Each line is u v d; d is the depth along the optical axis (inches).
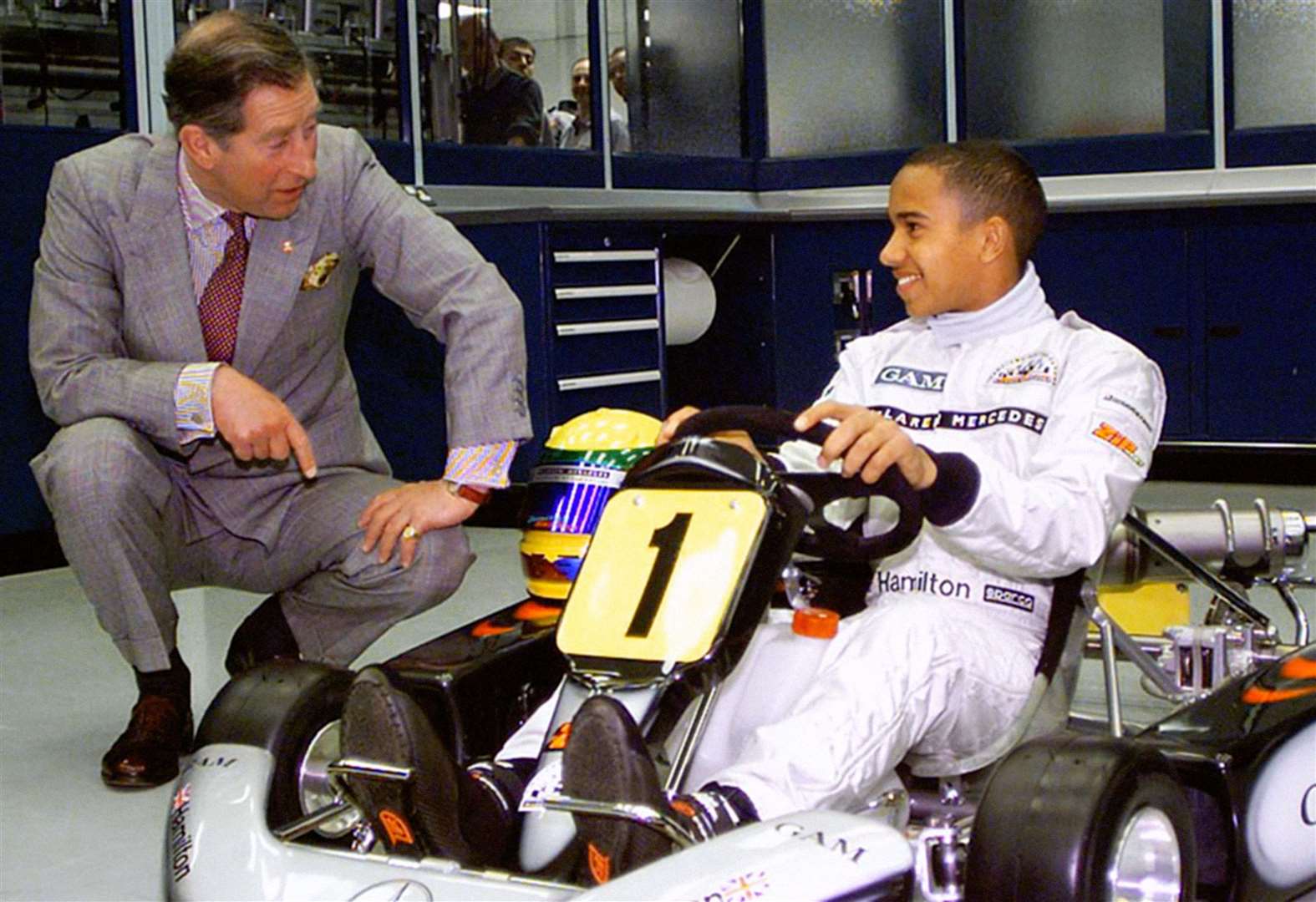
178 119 77.2
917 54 204.1
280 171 77.9
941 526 60.4
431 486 84.1
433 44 174.9
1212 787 58.6
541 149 186.7
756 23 210.8
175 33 152.7
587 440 72.2
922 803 65.4
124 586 84.0
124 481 82.4
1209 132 188.2
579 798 49.0
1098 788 50.4
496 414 83.0
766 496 58.7
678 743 61.5
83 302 83.6
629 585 58.5
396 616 86.0
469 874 51.0
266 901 51.6
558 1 189.0
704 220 187.2
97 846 78.2
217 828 55.1
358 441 92.0
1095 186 193.5
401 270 85.7
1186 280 183.0
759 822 49.8
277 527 87.5
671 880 44.9
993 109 201.6
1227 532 89.0
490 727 66.5
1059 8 195.6
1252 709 61.9
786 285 204.7
